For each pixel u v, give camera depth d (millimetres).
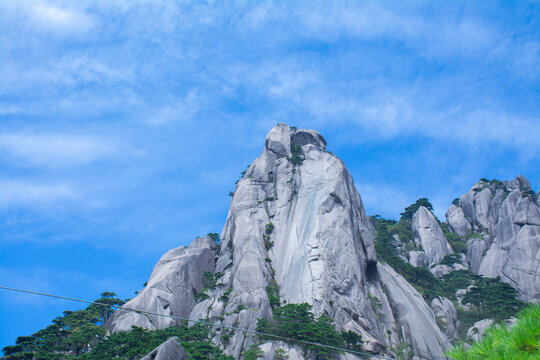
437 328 92000
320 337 72812
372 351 78188
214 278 102125
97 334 82562
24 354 67625
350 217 109375
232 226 114312
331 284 91938
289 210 113375
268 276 97250
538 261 114375
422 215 145750
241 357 74438
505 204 138750
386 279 104500
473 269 128875
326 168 119250
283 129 139875
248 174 131875
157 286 95125
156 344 67125
